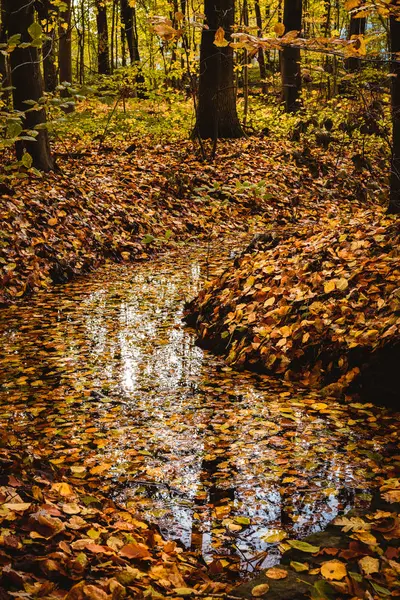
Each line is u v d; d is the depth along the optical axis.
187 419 4.93
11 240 9.41
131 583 2.55
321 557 2.91
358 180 15.91
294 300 6.25
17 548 2.58
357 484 3.88
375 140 16.89
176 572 2.80
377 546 2.98
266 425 4.79
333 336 5.64
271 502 3.71
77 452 4.38
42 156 12.28
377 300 5.79
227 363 6.21
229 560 3.16
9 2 11.27
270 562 3.13
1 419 4.92
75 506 3.14
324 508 3.62
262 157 16.80
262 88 27.92
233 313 6.69
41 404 5.22
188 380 5.77
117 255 11.02
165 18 4.04
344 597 2.55
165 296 8.66
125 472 4.11
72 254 10.19
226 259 10.90
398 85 6.89
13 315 7.86
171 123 18.39
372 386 5.19
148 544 3.10
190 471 4.12
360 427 4.73
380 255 6.36
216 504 3.71
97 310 8.04
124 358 6.33
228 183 14.95
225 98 18.34
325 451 4.34
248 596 2.60
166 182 14.27
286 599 2.57
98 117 19.39
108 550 2.77
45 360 6.26
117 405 5.21
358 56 4.19
